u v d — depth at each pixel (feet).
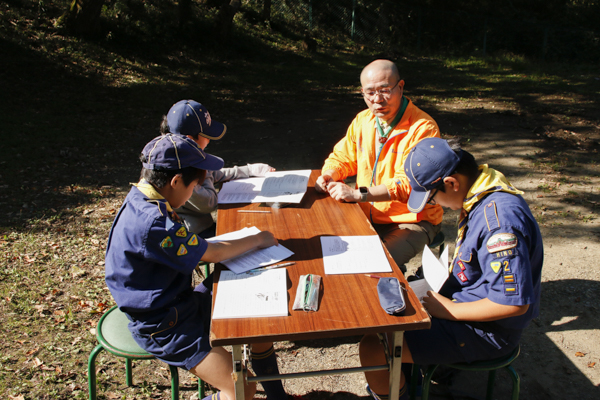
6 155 20.76
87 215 16.15
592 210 16.55
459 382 9.22
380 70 9.02
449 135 26.22
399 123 9.56
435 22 70.23
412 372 7.99
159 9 50.03
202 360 6.43
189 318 6.64
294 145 25.03
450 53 65.67
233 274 6.49
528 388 9.04
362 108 33.91
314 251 7.18
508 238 5.87
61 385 8.87
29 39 36.58
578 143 24.57
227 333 5.30
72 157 21.42
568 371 9.39
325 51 59.47
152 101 31.81
